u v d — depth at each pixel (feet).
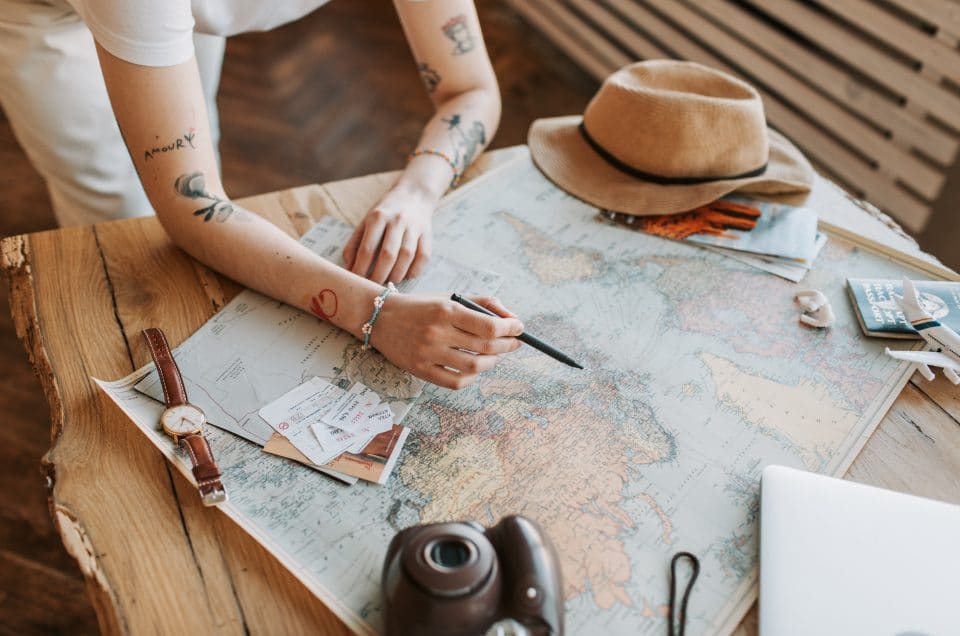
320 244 3.64
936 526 2.43
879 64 5.68
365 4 10.32
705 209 3.95
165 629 2.24
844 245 3.82
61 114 4.51
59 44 4.27
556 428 2.87
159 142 3.27
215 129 6.00
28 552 4.85
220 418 2.83
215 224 3.37
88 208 5.15
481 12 10.05
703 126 3.81
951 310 3.34
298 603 2.32
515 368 3.10
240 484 2.63
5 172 7.68
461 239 3.72
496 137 8.23
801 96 6.49
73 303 3.30
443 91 4.42
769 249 3.71
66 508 2.53
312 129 8.38
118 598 2.31
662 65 4.28
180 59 3.15
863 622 2.21
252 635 2.24
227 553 2.43
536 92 8.89
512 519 2.20
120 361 3.07
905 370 3.18
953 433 2.95
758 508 2.63
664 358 3.18
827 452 2.84
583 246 3.74
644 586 2.39
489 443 2.80
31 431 5.52
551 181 4.13
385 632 2.13
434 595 1.97
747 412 2.97
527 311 3.35
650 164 3.96
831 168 6.63
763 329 3.34
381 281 3.41
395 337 3.05
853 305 3.47
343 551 2.45
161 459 2.71
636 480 2.70
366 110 8.66
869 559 2.35
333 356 3.12
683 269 3.64
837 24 5.91
